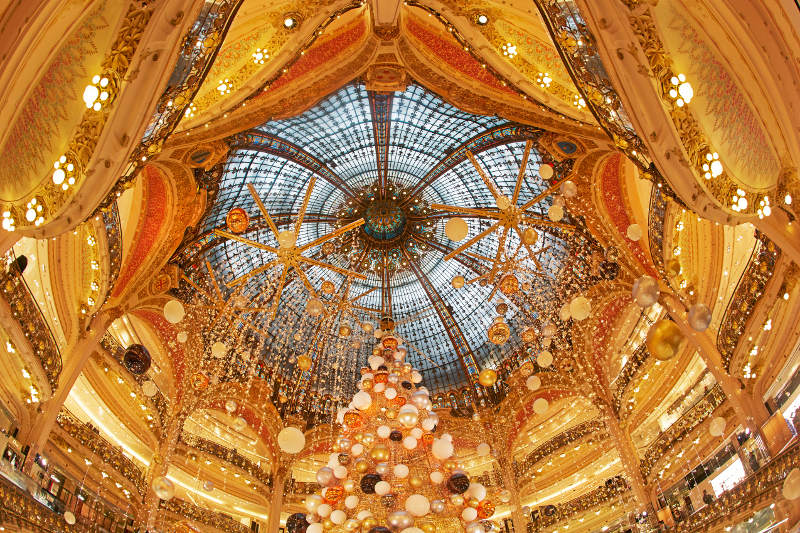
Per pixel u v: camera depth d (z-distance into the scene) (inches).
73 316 499.8
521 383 789.2
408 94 602.9
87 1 223.6
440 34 477.7
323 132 648.4
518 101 476.4
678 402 594.2
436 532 457.7
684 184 290.0
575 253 684.7
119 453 562.9
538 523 720.3
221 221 669.9
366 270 826.8
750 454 465.7
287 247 519.5
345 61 488.4
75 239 493.7
